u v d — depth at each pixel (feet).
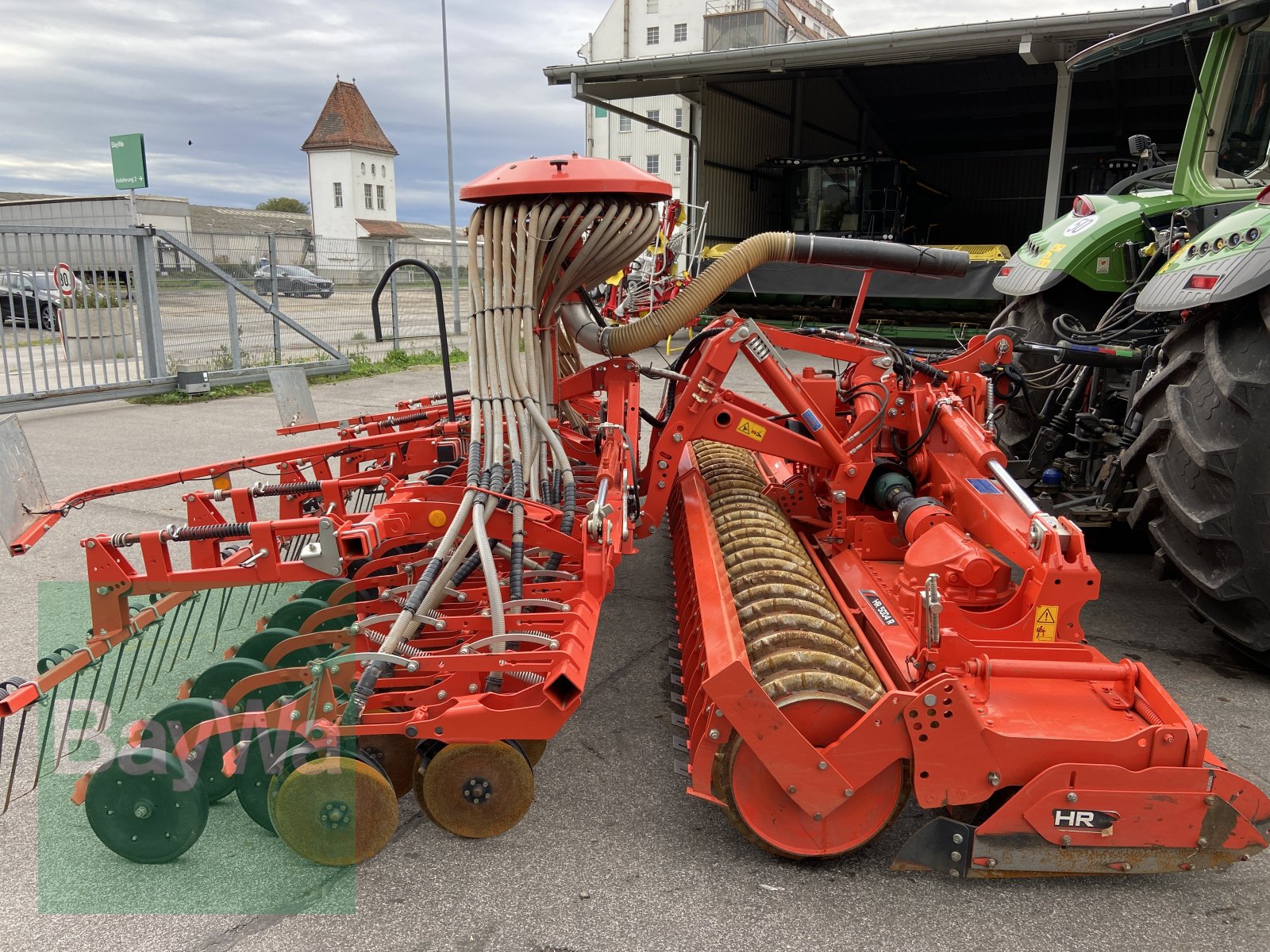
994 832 7.54
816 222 52.49
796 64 41.86
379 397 31.91
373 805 7.61
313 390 33.58
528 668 7.56
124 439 24.52
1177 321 15.29
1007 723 7.84
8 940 7.02
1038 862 7.61
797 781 7.57
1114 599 14.62
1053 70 51.62
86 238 35.83
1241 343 10.52
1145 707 7.93
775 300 45.50
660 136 132.16
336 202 227.40
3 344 26.66
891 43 39.34
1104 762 7.52
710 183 53.78
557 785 9.29
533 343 10.30
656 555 17.13
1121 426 15.47
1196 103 15.08
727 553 10.39
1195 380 10.98
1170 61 45.60
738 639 7.92
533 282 10.48
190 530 8.50
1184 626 13.53
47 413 28.45
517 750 7.73
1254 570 10.45
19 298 35.17
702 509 11.76
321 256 40.70
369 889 7.68
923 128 65.46
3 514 8.77
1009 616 9.12
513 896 7.62
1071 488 15.62
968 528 10.66
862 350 12.26
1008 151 65.05
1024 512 9.97
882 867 8.06
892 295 41.60
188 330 34.01
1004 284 18.17
